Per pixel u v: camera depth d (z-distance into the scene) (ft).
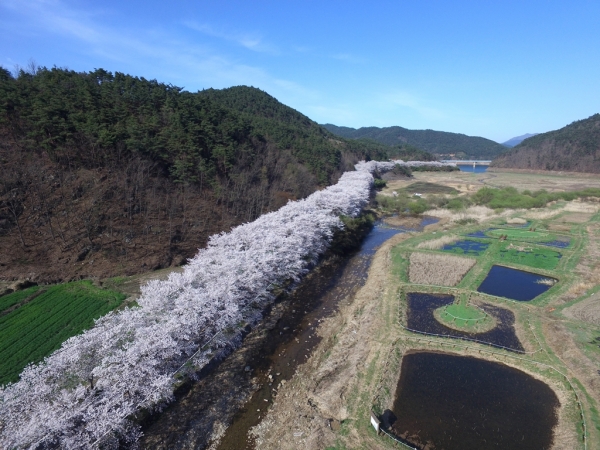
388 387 83.35
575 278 146.30
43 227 136.15
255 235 138.82
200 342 94.73
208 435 73.26
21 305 106.73
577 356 92.63
